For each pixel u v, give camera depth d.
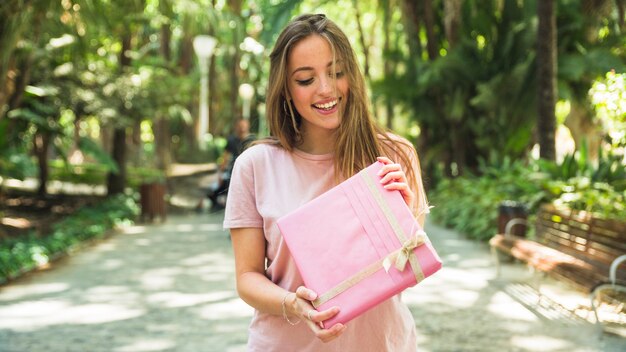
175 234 11.73
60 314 5.61
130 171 24.41
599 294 5.41
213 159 30.70
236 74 26.48
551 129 9.88
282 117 1.72
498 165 13.52
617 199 8.16
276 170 1.70
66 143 15.01
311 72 1.63
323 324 1.46
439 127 17.08
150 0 18.89
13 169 11.30
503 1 15.11
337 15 27.66
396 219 1.50
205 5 16.81
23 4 8.98
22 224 11.42
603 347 4.53
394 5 19.27
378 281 1.46
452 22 15.69
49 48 12.14
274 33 15.84
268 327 1.68
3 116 11.45
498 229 9.08
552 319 5.34
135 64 17.69
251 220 1.70
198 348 4.59
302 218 1.54
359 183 1.55
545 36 9.80
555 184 9.02
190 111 32.06
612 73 7.15
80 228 10.89
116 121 14.12
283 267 1.65
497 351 4.46
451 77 14.99
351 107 1.66
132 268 8.00
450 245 10.10
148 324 5.25
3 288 6.75
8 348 4.57
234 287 6.79
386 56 17.02
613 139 7.85
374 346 1.66
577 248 6.65
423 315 5.50
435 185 18.92
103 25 12.57
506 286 6.71
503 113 14.52
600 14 13.67
